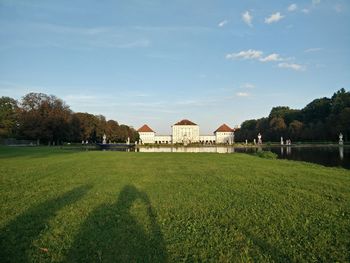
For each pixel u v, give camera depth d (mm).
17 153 43594
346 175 20969
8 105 111125
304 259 6762
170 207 11195
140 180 18172
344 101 128000
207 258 6848
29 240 7914
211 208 11055
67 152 48500
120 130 164250
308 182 17281
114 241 7805
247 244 7586
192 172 22531
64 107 111375
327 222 9281
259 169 24609
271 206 11266
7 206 11320
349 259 6750
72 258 6879
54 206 11367
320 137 134625
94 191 14430
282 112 183250
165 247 7434
